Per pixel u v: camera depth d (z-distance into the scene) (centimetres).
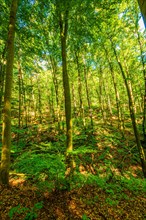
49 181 550
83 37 845
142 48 1158
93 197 562
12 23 554
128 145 1160
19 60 1159
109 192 613
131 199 594
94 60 1546
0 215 407
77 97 2256
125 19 998
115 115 2005
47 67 1545
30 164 493
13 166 573
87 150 558
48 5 690
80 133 1134
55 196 525
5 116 508
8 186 507
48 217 435
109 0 690
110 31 1048
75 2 536
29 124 1526
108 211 509
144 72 1113
